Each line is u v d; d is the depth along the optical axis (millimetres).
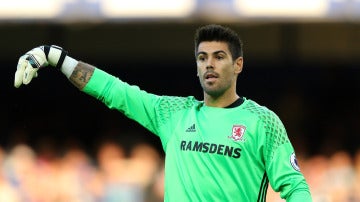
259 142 18453
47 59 19844
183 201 18453
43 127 61469
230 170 18328
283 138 18531
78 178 44188
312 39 54281
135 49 55219
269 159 18422
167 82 61344
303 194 18062
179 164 18719
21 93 61625
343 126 60156
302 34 54250
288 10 45125
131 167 44719
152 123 19594
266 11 45219
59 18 46031
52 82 61938
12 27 54188
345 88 60719
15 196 42625
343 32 54094
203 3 45062
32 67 19562
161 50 55062
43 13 45969
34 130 61312
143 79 60875
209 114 18859
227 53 18766
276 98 61000
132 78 60625
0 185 42625
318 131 60625
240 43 19156
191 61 58375
